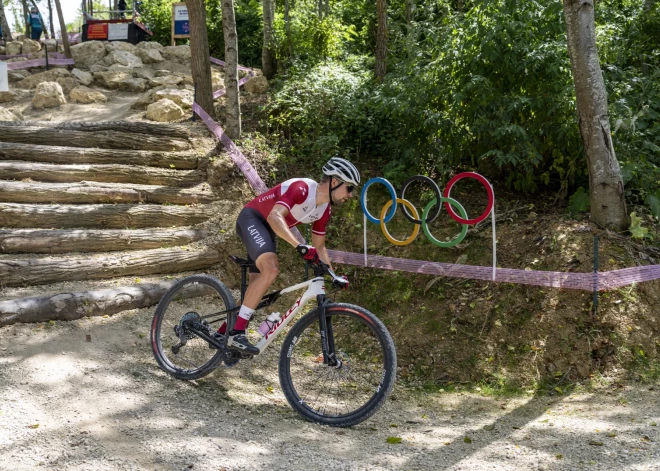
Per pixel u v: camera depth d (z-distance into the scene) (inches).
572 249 222.5
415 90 287.0
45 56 539.5
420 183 289.7
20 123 303.9
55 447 119.0
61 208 248.7
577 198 254.1
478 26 270.5
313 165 314.7
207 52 360.8
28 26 758.5
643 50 310.7
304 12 504.4
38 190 255.8
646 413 158.4
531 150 261.0
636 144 273.0
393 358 139.7
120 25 625.6
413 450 133.3
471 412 172.2
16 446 117.7
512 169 284.5
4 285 203.8
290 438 135.0
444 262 242.2
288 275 252.5
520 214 262.4
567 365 194.2
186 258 245.0
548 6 262.7
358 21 549.0
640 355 192.2
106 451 119.1
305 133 326.3
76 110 403.5
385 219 197.9
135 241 246.5
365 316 142.9
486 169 295.3
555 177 292.7
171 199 278.5
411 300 232.1
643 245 225.8
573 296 208.2
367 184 199.9
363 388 185.8
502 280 218.8
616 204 232.2
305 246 142.3
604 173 231.9
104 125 311.9
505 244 240.4
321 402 167.0
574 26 229.5
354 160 316.2
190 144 318.7
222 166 298.0
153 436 127.9
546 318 205.9
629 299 203.6
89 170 276.5
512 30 262.7
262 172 303.0
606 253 217.0
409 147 295.0
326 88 336.8
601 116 230.7
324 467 119.5
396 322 225.5
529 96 271.6
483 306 218.2
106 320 195.3
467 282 229.1
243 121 355.3
